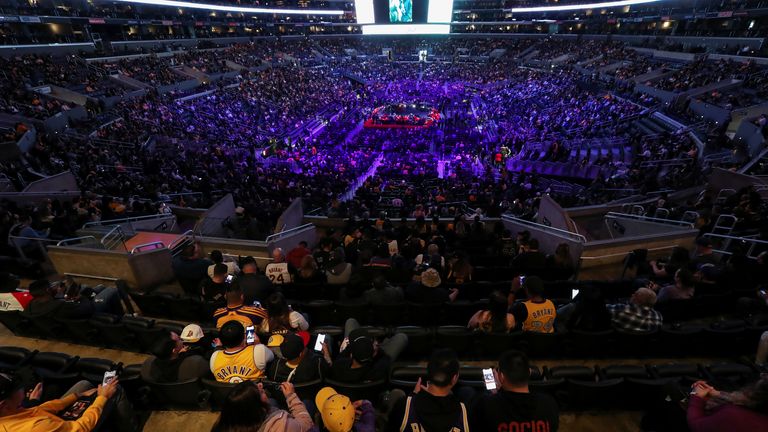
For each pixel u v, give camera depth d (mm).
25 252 8562
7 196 11891
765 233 7879
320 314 5945
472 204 14922
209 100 40312
